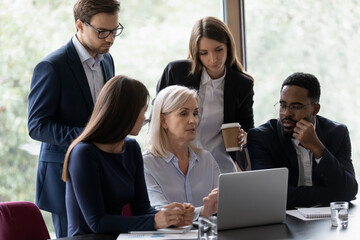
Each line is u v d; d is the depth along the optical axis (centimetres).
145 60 434
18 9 419
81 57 339
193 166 318
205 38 348
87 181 263
